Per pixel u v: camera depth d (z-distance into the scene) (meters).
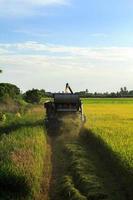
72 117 34.50
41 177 18.20
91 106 79.62
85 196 15.55
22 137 24.80
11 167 16.58
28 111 55.22
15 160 17.89
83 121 33.81
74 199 15.11
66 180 17.64
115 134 27.66
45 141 27.02
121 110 64.38
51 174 19.39
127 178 16.86
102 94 153.25
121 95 159.00
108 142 23.33
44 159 22.28
